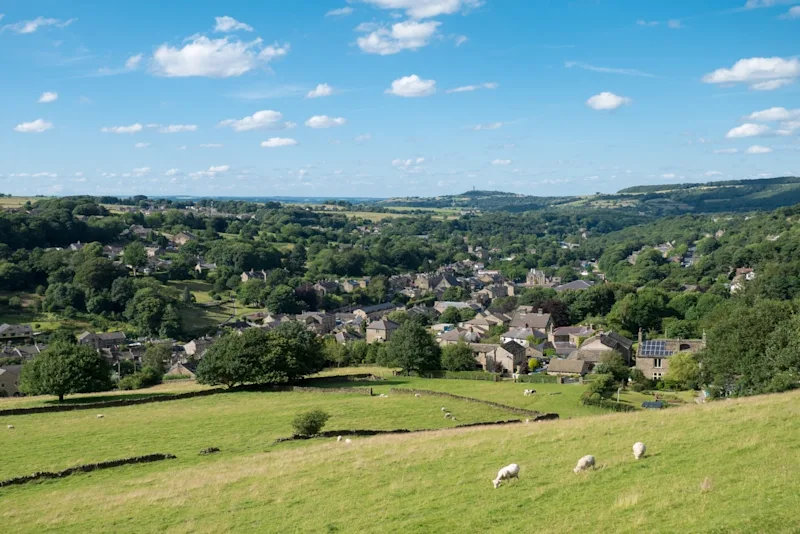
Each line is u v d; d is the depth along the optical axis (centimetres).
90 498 4450
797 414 4197
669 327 16525
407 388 10544
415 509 3384
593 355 13725
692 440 3944
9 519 4088
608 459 3791
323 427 7306
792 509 2523
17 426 7750
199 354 17888
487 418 7956
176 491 4375
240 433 7019
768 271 18250
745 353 7606
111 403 9250
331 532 3241
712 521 2553
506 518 3056
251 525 3512
